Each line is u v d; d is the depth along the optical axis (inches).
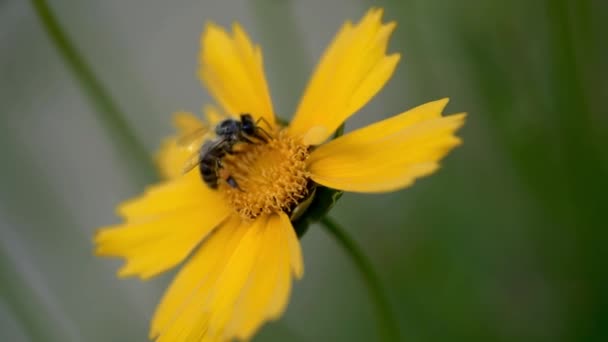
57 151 10.4
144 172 7.8
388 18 8.4
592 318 8.0
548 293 8.3
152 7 10.8
